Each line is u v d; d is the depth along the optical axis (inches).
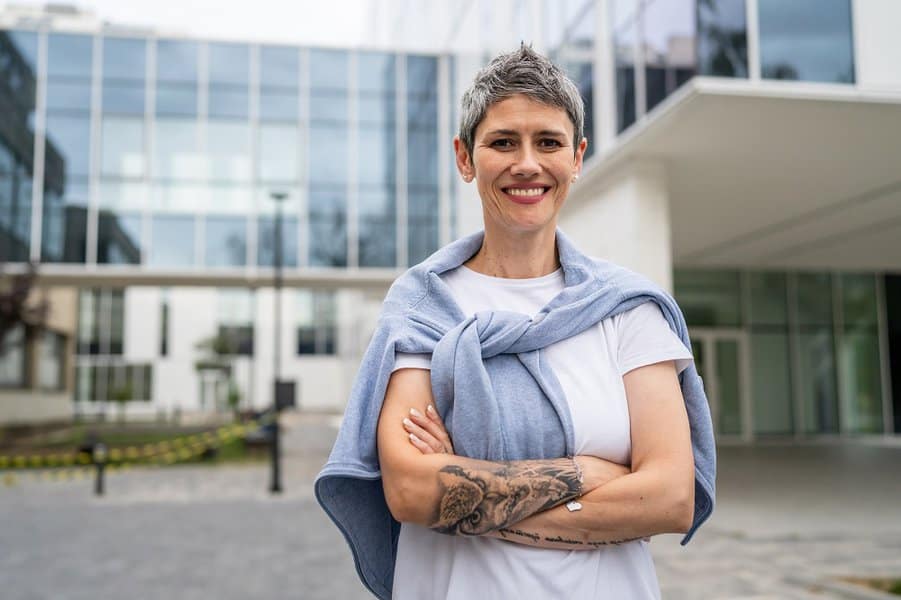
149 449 747.4
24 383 1037.2
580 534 48.5
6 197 666.2
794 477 415.5
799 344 659.4
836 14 267.0
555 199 54.9
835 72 264.5
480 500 48.0
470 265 59.3
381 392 52.5
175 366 1647.4
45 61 681.6
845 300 673.6
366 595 210.8
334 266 693.3
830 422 658.8
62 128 677.9
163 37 696.4
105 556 266.7
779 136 299.7
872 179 364.2
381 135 709.9
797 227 472.4
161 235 679.1
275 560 258.2
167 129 689.6
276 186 696.4
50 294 1109.7
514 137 53.5
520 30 482.9
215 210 686.5
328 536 305.7
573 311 52.6
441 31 721.0
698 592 193.8
